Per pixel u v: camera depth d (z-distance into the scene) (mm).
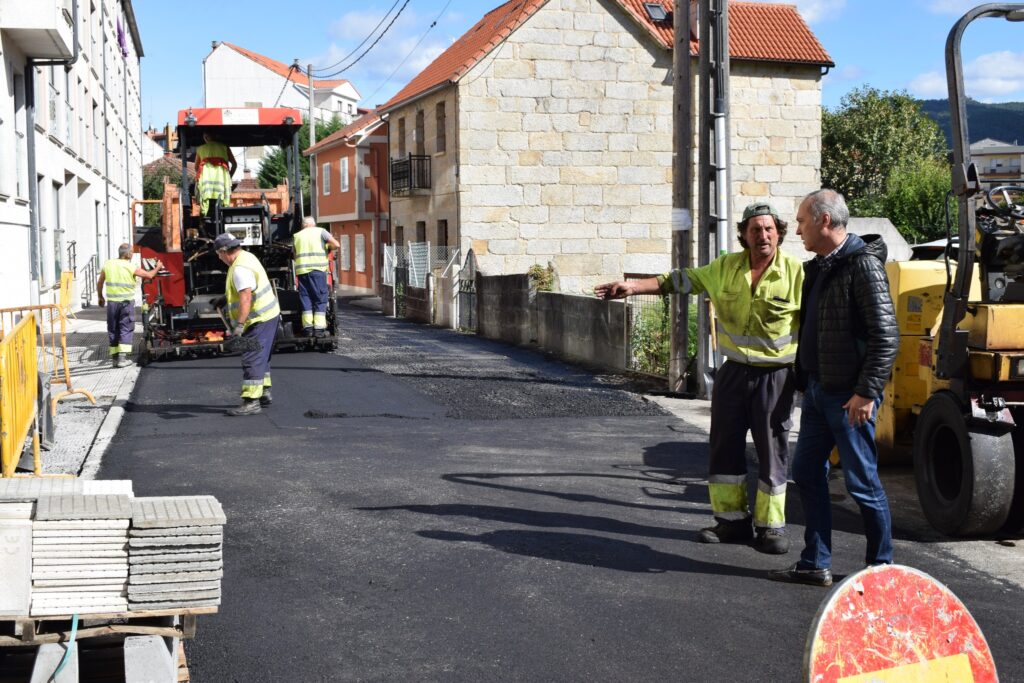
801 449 5164
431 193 28688
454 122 26266
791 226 27547
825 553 5137
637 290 5703
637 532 6094
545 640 4422
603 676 4062
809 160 27516
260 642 4383
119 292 14148
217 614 4711
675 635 4488
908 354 7570
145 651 3191
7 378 5891
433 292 24766
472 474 7672
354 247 43531
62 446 8617
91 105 28609
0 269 14828
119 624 3293
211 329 15422
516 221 26328
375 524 6211
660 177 27078
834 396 4926
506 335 19469
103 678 3379
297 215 16891
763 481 5605
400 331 22203
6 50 15586
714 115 11508
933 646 2471
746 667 4156
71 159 24312
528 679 4031
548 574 5289
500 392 12336
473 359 15961
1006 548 5934
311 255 15852
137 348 16750
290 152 16812
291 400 11391
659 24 27266
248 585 5113
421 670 4109
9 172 15570
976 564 5605
